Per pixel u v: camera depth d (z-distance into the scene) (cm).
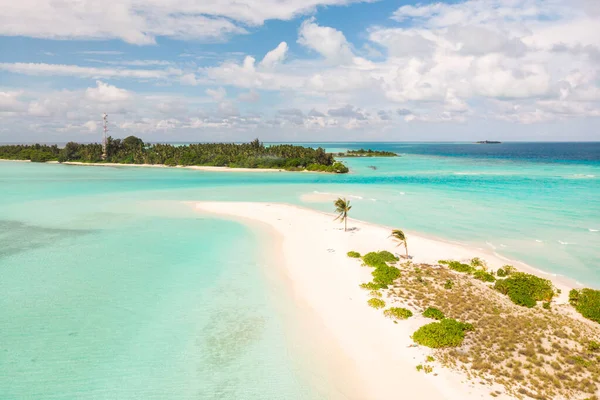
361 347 2305
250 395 1922
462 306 2738
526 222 5603
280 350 2309
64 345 2373
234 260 3950
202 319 2695
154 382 2028
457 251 4153
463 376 1981
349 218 5991
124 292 3148
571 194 8175
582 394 1802
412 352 2220
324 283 3291
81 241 4688
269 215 6225
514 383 1900
